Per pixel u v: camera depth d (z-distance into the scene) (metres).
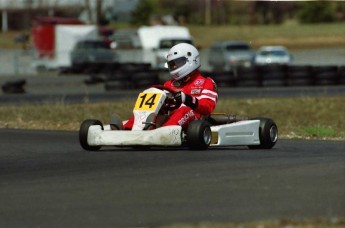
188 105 41.28
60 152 42.75
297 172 34.38
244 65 171.12
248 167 35.66
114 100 97.31
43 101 97.19
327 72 127.44
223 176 33.41
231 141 41.72
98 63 160.88
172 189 31.06
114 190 31.17
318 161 37.75
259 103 93.56
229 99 99.19
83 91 119.56
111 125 41.38
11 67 183.50
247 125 42.59
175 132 39.47
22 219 27.33
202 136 40.44
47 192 31.17
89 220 27.00
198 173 34.12
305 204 28.47
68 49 176.50
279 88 122.81
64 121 71.19
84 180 33.25
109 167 36.22
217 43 181.00
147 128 40.22
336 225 25.48
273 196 29.75
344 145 46.72
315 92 111.81
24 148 45.56
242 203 28.70
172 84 43.16
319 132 58.03
